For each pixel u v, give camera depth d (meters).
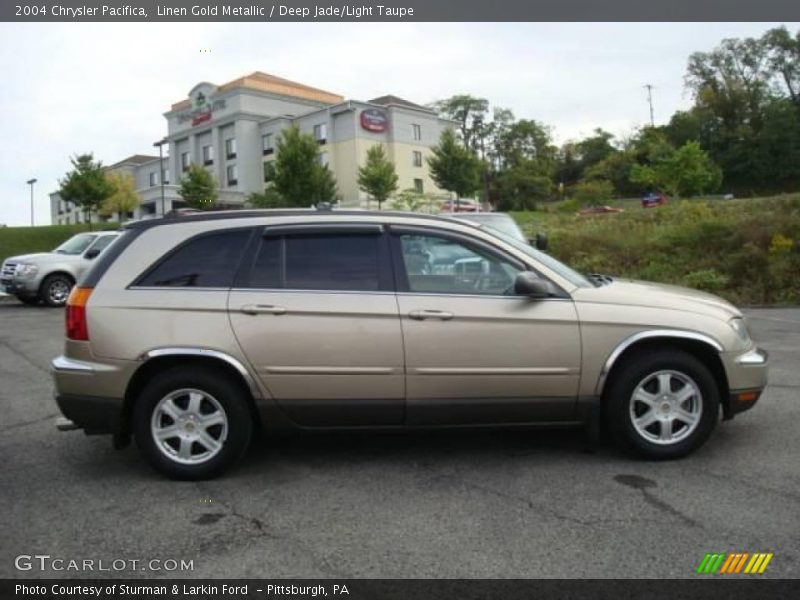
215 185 48.66
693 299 4.79
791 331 10.45
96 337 4.40
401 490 4.25
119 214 66.12
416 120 63.50
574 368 4.50
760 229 15.94
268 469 4.68
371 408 4.47
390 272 4.55
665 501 3.96
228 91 64.75
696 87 92.06
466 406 4.49
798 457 4.67
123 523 3.83
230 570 3.27
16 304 17.53
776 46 88.38
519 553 3.37
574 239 18.53
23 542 3.61
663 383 4.61
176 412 4.46
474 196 59.09
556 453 4.89
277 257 4.57
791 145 78.19
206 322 4.40
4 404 6.68
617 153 86.31
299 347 4.41
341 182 60.44
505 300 4.52
